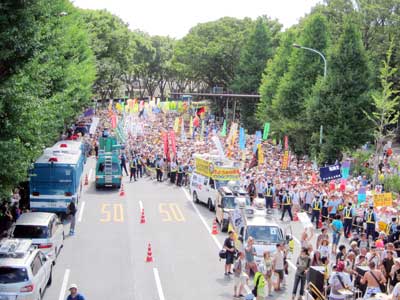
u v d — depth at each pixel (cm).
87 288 2016
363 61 4644
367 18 6831
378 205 2673
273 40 9250
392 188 3978
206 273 2241
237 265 1942
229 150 4569
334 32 6800
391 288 1734
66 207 3020
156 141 5503
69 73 3628
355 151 4941
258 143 4188
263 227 2295
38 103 2025
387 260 1878
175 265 2336
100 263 2330
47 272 1931
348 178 3934
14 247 1747
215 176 3406
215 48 9725
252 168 4053
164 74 13988
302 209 3284
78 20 5366
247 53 7931
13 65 1780
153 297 1952
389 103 4238
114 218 3172
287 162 4081
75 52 4716
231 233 2220
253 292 1786
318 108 4700
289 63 5678
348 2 7269
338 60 4634
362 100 4581
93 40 8162
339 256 2048
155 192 4000
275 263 2014
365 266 1836
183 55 10725
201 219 3216
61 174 3003
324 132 4719
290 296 1980
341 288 1597
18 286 1619
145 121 7669
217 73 10150
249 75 7862
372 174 4375
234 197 2934
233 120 8362
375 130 4781
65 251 2492
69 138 5509
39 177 2989
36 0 1770
